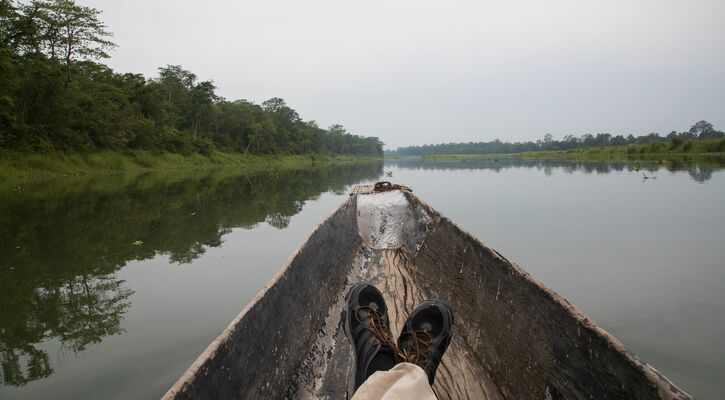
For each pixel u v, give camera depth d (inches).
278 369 72.6
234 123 2186.3
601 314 129.0
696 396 88.8
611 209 314.2
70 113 1027.3
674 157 1379.2
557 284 155.7
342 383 81.4
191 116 1914.4
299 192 534.3
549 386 62.3
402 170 1268.5
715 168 724.7
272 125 2479.1
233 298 151.8
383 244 183.3
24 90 917.8
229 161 1822.1
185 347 115.6
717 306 132.5
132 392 95.4
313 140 3378.4
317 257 119.6
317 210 364.8
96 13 1162.0
